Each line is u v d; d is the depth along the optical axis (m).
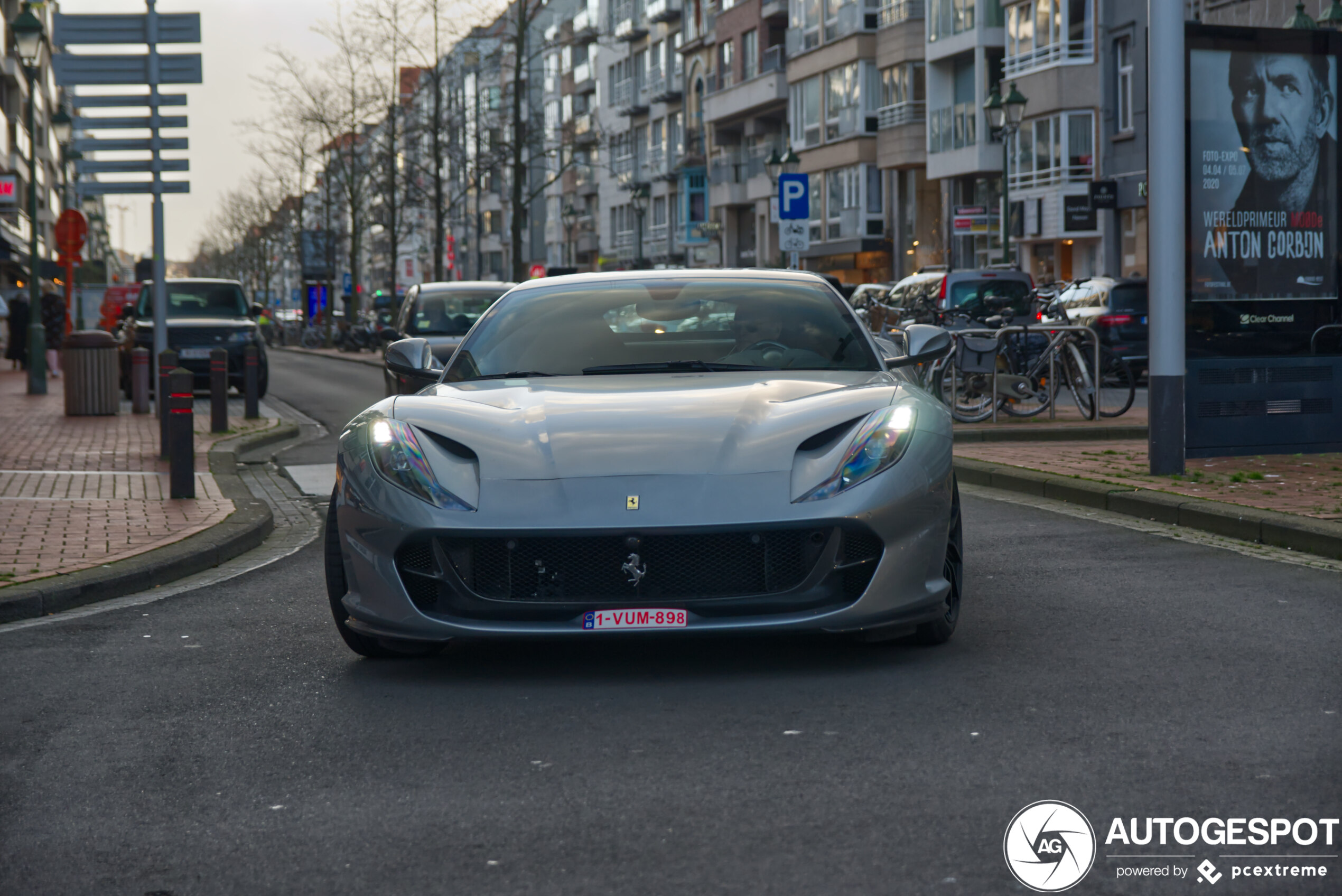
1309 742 4.32
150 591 7.67
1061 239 42.25
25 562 7.91
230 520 9.47
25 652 6.14
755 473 5.06
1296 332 11.37
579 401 5.55
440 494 5.13
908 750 4.31
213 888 3.41
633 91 75.00
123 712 5.08
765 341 6.31
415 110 51.56
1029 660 5.43
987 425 14.99
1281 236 11.28
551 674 5.43
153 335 24.38
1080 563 7.60
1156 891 3.25
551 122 89.06
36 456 13.95
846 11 52.50
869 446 5.20
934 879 3.31
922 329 6.59
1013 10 43.78
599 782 4.10
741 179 64.12
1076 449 12.83
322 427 19.45
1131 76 40.12
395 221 54.25
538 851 3.56
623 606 5.00
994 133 32.50
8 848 3.72
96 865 3.58
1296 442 11.48
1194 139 11.04
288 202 74.38
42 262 56.66
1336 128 11.31
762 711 4.79
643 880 3.35
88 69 16.69
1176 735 4.41
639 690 5.12
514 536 4.98
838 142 53.59
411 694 5.19
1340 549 7.56
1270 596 6.58
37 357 24.89
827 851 3.49
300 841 3.70
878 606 5.10
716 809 3.83
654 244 73.88
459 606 5.12
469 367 6.30
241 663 5.80
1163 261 10.34
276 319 76.56
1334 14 27.66
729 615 5.05
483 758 4.37
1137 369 23.58
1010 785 3.96
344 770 4.30
